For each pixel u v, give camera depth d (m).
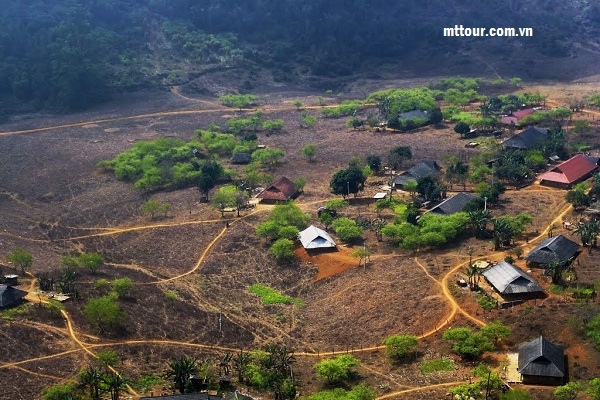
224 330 110.00
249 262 137.12
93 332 103.88
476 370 89.62
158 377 94.38
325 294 122.50
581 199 145.62
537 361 87.88
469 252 126.25
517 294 106.81
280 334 110.00
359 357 100.44
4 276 118.81
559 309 100.75
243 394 86.94
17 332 101.00
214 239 148.75
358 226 143.75
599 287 104.25
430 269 121.62
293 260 135.00
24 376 92.31
